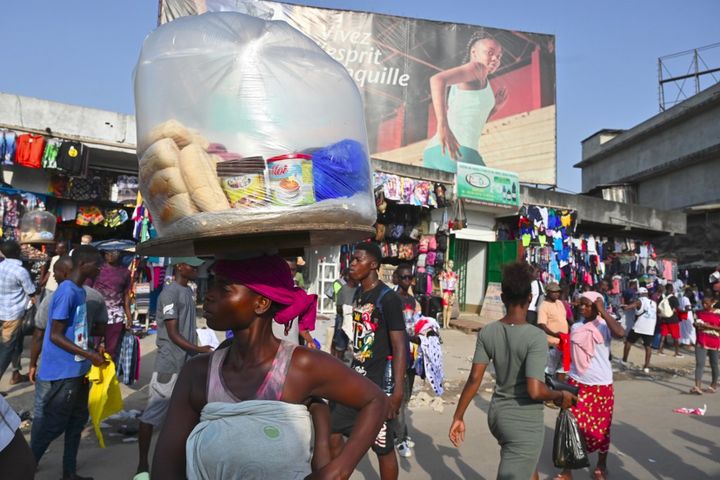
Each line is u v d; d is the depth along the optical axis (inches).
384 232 450.9
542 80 622.5
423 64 579.8
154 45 60.7
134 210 375.9
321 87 59.0
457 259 550.6
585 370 158.9
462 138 586.6
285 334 55.6
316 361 52.7
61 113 327.0
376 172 426.0
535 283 388.2
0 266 215.8
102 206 369.7
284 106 54.9
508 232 542.9
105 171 365.7
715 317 282.8
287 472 47.3
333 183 56.9
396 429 154.6
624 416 233.6
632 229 636.1
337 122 59.9
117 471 150.0
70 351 129.8
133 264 370.3
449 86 586.9
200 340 179.6
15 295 216.2
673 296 429.7
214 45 56.8
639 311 361.7
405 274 187.5
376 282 131.3
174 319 145.5
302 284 418.3
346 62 554.6
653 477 162.1
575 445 125.0
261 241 52.2
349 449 50.1
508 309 114.1
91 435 179.8
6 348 214.1
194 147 53.0
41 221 272.5
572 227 555.2
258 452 46.5
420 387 269.9
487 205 485.4
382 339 126.0
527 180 604.7
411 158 566.6
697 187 792.3
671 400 268.7
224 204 51.3
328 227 52.1
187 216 51.4
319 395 53.0
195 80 55.5
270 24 61.2
